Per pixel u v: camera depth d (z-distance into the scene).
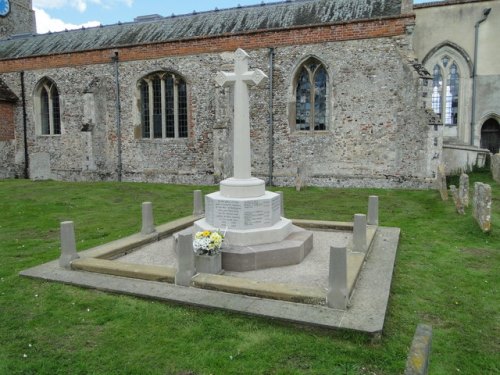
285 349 4.09
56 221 10.74
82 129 19.14
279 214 7.46
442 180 12.63
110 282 5.76
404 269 6.71
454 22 20.00
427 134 14.63
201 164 18.58
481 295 5.67
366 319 4.48
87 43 21.88
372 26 15.28
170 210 12.12
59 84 21.00
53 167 21.70
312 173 16.72
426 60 20.45
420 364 2.55
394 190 14.89
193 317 4.79
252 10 19.56
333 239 8.22
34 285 5.86
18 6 29.41
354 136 15.96
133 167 19.84
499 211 10.75
